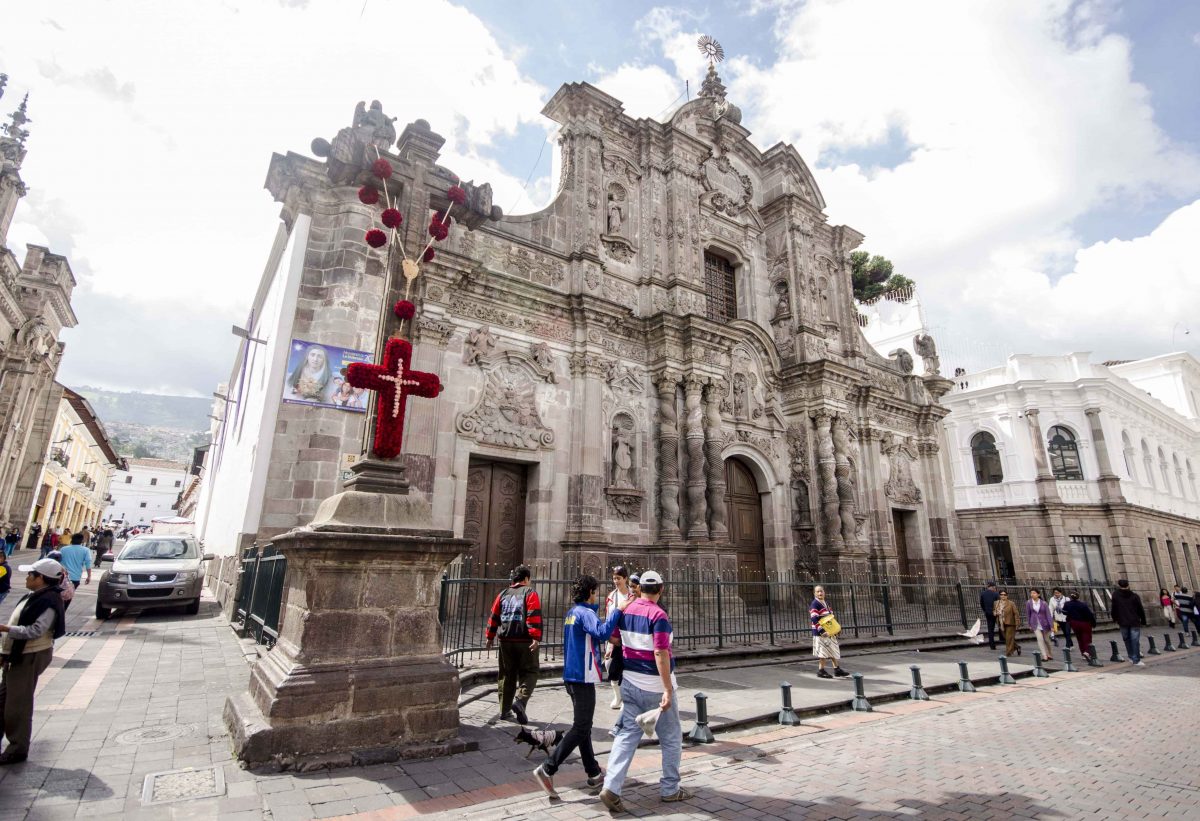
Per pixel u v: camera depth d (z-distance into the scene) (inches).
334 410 512.1
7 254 1057.5
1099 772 257.9
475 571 612.7
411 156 462.3
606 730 291.9
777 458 882.8
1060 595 746.8
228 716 248.1
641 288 798.5
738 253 949.2
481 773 224.2
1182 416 1638.8
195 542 591.2
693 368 757.9
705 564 687.7
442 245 640.4
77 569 610.2
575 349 708.0
